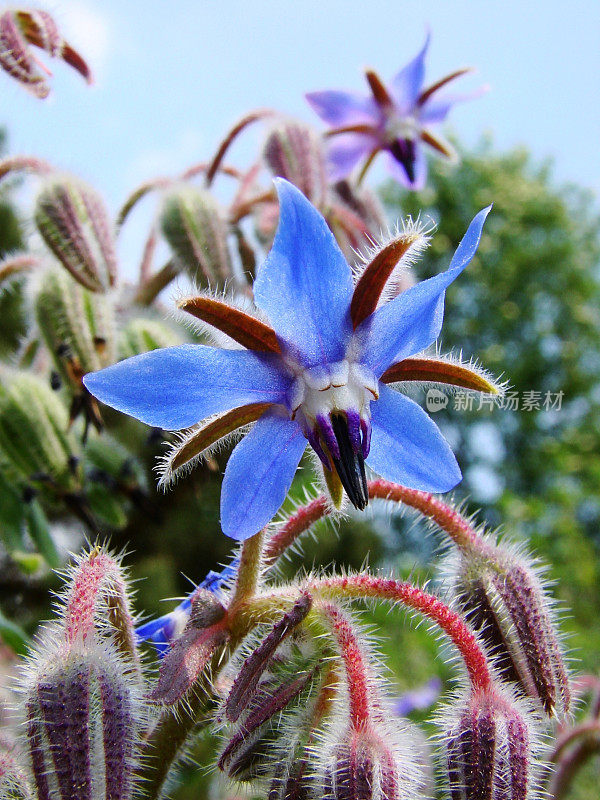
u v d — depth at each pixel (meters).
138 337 0.09
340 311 0.05
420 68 0.13
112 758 0.05
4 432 0.09
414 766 0.06
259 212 0.11
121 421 0.10
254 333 0.05
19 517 0.09
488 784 0.06
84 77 0.10
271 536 0.07
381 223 0.13
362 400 0.06
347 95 0.13
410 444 0.06
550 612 0.07
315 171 0.11
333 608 0.06
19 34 0.09
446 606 0.06
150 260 0.11
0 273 0.10
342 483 0.05
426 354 0.06
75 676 0.05
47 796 0.05
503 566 0.07
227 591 0.07
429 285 0.05
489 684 0.06
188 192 0.10
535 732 0.06
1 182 0.09
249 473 0.06
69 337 0.09
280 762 0.06
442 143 0.13
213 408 0.05
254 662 0.05
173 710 0.06
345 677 0.06
